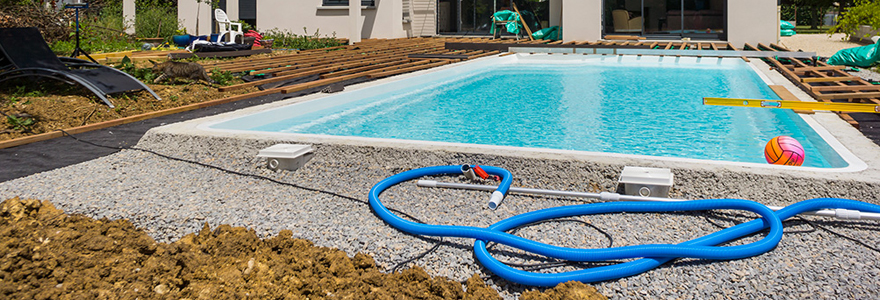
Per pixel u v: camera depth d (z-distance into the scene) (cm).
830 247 323
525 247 313
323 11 1950
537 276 290
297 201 409
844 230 347
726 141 638
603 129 718
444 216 380
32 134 607
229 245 330
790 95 790
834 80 859
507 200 408
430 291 293
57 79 763
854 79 856
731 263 305
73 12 1559
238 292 291
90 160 520
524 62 1492
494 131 716
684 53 1104
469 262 315
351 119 789
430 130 723
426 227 341
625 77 1189
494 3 2042
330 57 1342
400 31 2073
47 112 670
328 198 415
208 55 1338
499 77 1220
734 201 357
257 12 2011
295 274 306
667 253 300
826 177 386
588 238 342
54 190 426
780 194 390
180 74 895
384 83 941
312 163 497
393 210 390
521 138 677
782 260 308
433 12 2123
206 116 713
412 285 296
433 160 475
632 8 1759
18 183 444
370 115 820
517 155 457
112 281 299
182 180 456
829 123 563
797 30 2627
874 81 892
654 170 407
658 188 396
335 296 285
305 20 1972
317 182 454
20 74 758
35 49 795
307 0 1956
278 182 451
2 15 1417
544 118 795
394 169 479
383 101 904
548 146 635
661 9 1738
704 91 982
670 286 288
